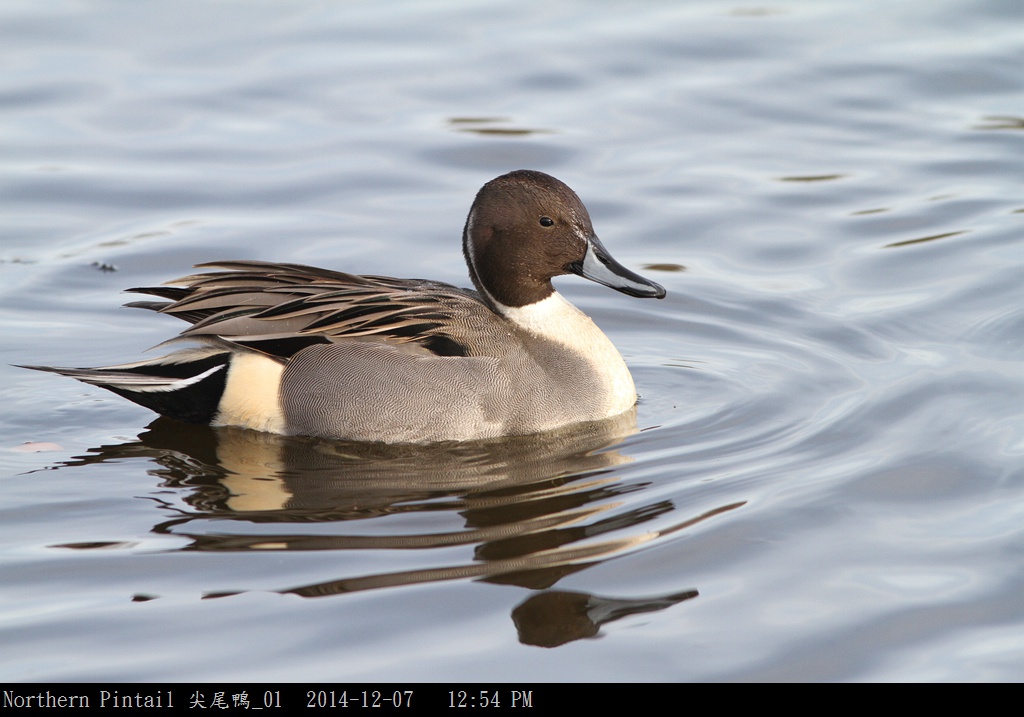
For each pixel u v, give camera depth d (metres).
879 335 13.83
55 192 17.20
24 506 10.54
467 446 11.97
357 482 11.11
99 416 12.63
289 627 8.70
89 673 8.23
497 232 12.67
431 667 8.28
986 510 10.06
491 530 10.02
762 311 14.67
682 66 20.61
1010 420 11.62
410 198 17.30
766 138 18.70
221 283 12.55
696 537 9.78
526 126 18.95
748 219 16.70
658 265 15.77
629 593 9.06
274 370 12.23
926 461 10.95
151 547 9.79
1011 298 14.33
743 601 8.93
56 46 20.88
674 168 17.95
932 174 17.59
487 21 22.16
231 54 20.80
